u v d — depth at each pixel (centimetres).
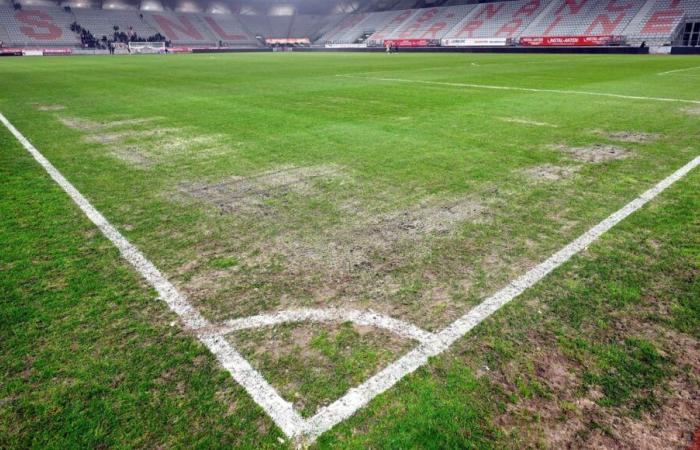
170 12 6278
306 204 425
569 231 361
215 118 868
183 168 543
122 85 1507
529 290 279
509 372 212
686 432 180
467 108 941
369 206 418
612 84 1366
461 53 4338
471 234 357
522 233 357
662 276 293
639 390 201
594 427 183
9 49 4753
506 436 179
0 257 327
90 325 250
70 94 1273
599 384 204
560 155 574
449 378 209
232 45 6334
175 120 853
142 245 347
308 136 698
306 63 2784
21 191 468
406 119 823
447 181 480
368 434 180
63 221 392
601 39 3769
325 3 7131
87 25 5459
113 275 303
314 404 196
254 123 810
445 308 262
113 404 196
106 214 407
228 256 329
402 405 194
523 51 4091
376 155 584
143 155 603
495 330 242
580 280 290
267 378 211
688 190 446
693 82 1402
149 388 205
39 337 240
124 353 228
